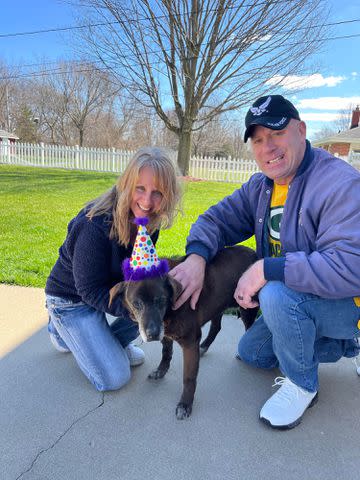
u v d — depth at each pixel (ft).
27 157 62.80
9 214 24.72
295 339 7.13
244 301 7.68
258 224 8.37
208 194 37.47
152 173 7.22
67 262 8.03
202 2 44.57
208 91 49.70
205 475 6.23
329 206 6.75
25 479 6.14
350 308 7.04
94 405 7.88
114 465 6.41
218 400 8.05
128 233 7.76
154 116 63.52
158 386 8.58
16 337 10.37
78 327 8.15
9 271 14.65
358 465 6.45
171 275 7.61
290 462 6.48
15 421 7.37
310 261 6.66
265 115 6.97
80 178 46.65
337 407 7.85
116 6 45.11
